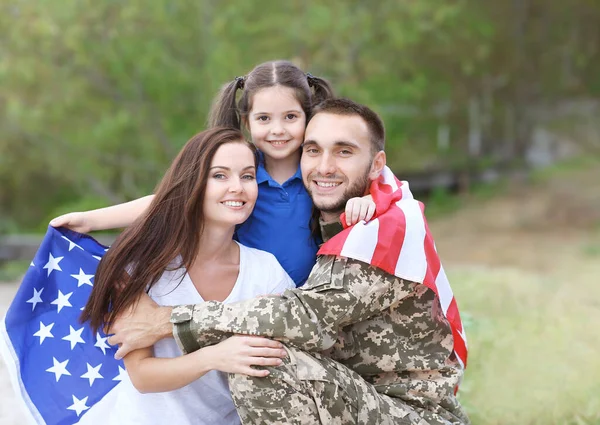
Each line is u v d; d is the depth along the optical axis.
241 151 2.75
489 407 3.70
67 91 10.73
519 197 16.05
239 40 10.86
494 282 6.78
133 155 12.09
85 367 2.88
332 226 2.90
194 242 2.73
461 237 13.46
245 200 2.75
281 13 11.01
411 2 11.12
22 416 3.75
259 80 3.15
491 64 16.16
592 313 5.41
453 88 16.28
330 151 2.79
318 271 2.65
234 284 2.86
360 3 11.24
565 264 10.02
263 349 2.51
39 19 9.95
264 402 2.55
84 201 13.73
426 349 2.80
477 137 18.23
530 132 18.56
